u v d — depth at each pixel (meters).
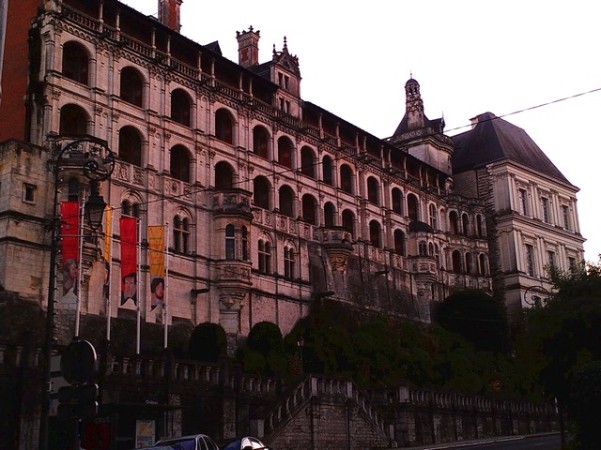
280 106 63.84
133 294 43.94
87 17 48.34
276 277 58.31
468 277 82.75
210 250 53.53
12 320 40.34
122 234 44.56
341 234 64.75
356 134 71.50
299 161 64.12
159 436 33.94
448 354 64.75
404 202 76.62
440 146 88.62
